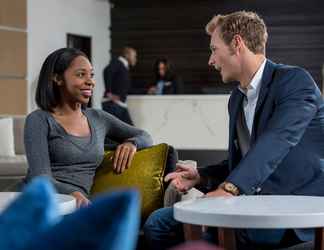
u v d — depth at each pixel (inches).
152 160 113.5
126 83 394.0
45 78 113.0
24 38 383.2
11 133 245.9
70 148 111.4
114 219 20.0
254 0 498.0
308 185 86.1
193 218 68.3
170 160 114.7
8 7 371.6
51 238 20.0
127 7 513.3
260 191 86.2
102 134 117.6
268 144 81.8
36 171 105.4
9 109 374.9
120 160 114.0
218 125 376.8
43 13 410.9
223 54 91.8
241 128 92.4
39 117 110.7
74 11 452.4
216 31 93.0
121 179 112.5
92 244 19.8
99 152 114.7
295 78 87.9
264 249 84.6
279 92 87.4
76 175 111.3
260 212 67.0
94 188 113.2
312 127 87.4
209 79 506.3
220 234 68.9
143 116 389.1
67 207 81.6
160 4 510.0
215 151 379.9
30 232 20.6
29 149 107.7
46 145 108.9
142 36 513.7
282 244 84.3
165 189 112.7
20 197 21.6
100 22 495.5
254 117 88.7
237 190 80.5
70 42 454.6
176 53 511.2
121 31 515.5
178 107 382.9
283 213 66.1
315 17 490.6
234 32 90.8
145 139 120.0
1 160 225.3
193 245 22.9
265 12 497.0
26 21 383.9
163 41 512.1
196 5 506.3
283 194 85.9
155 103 386.6
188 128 382.3
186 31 508.4
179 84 416.8
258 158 80.9
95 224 20.0
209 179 97.2
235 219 65.8
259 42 90.9
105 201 20.3
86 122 115.8
